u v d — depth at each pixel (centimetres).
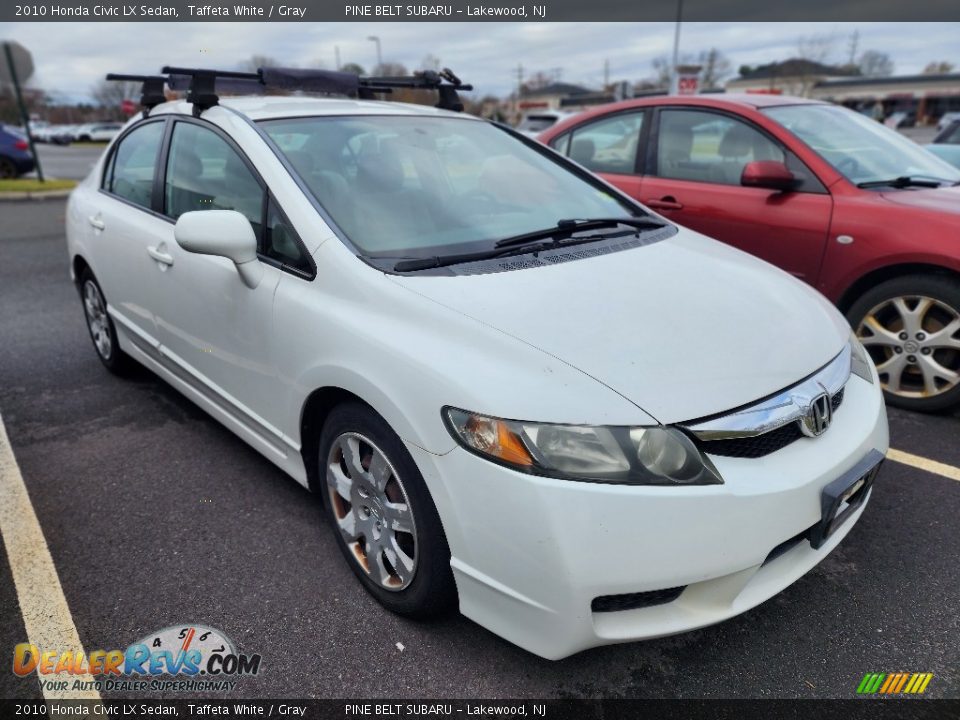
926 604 226
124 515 275
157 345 331
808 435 194
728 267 257
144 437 339
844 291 367
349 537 231
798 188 383
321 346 217
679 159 446
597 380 179
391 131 291
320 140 270
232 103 294
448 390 182
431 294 206
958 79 5156
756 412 184
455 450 180
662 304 215
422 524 195
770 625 218
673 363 188
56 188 1406
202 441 336
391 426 195
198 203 287
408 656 206
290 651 208
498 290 211
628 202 317
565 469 169
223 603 227
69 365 435
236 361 265
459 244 245
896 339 352
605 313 205
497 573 179
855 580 237
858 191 365
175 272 291
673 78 2173
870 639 212
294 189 243
